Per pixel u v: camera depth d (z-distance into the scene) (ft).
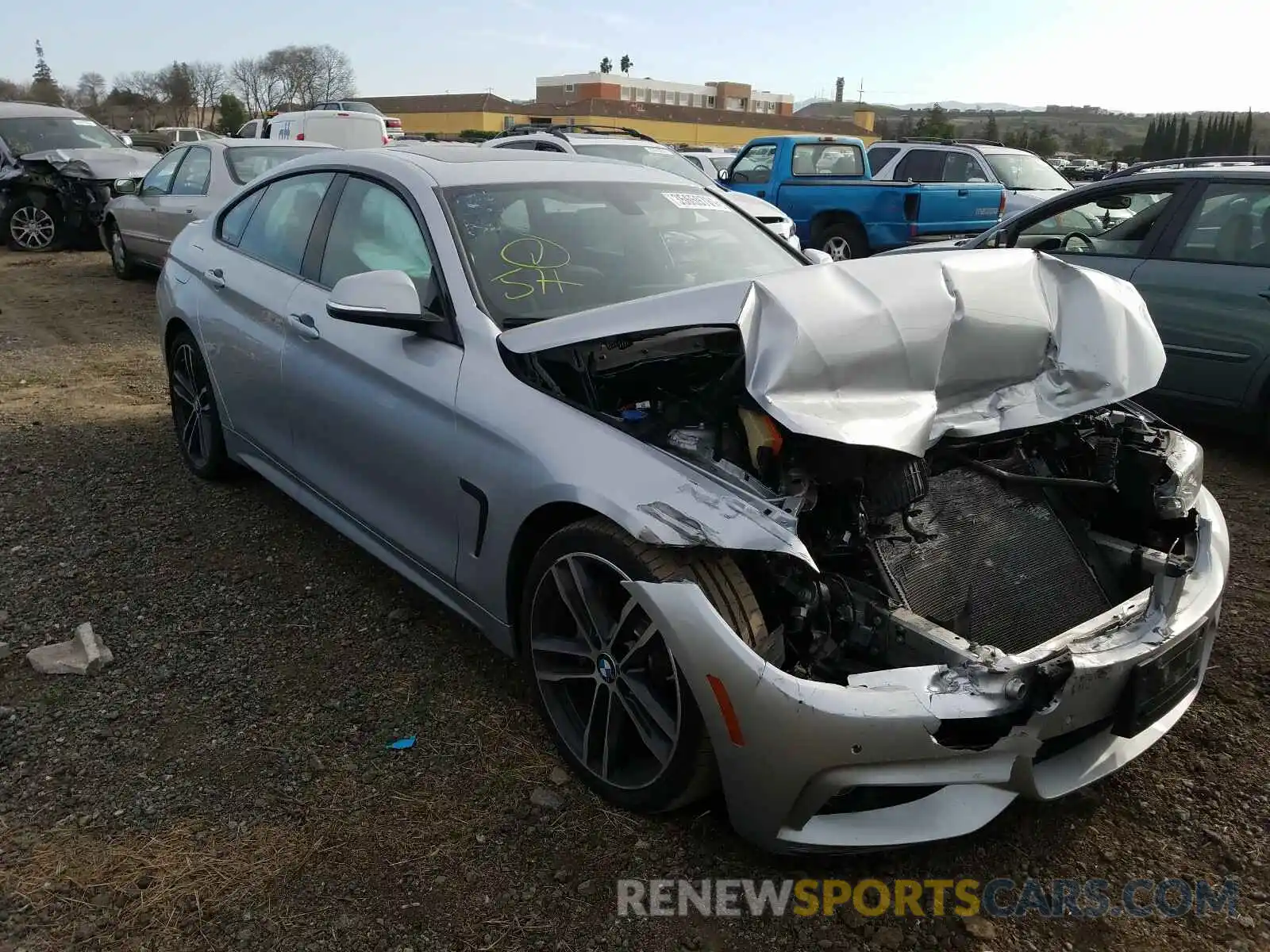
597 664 8.50
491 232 10.77
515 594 9.45
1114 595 9.30
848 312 7.95
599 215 11.75
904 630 7.54
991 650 7.23
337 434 11.48
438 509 10.03
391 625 11.53
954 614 8.25
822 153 40.75
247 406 13.62
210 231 15.39
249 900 7.52
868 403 7.80
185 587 12.36
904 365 8.03
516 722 9.76
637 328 8.16
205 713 9.81
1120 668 7.43
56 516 14.43
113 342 26.73
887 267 8.70
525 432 8.87
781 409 7.34
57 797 8.57
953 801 7.36
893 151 45.55
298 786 8.77
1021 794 7.47
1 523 14.14
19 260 41.34
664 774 7.97
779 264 12.30
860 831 7.34
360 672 10.57
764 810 7.35
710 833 8.31
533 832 8.28
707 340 9.22
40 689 10.17
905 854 8.17
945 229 36.78
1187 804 8.80
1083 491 9.78
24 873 7.70
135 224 34.40
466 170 11.67
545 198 11.60
